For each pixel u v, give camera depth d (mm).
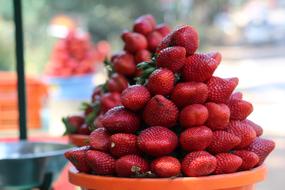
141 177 1234
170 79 1288
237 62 14375
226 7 16750
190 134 1247
